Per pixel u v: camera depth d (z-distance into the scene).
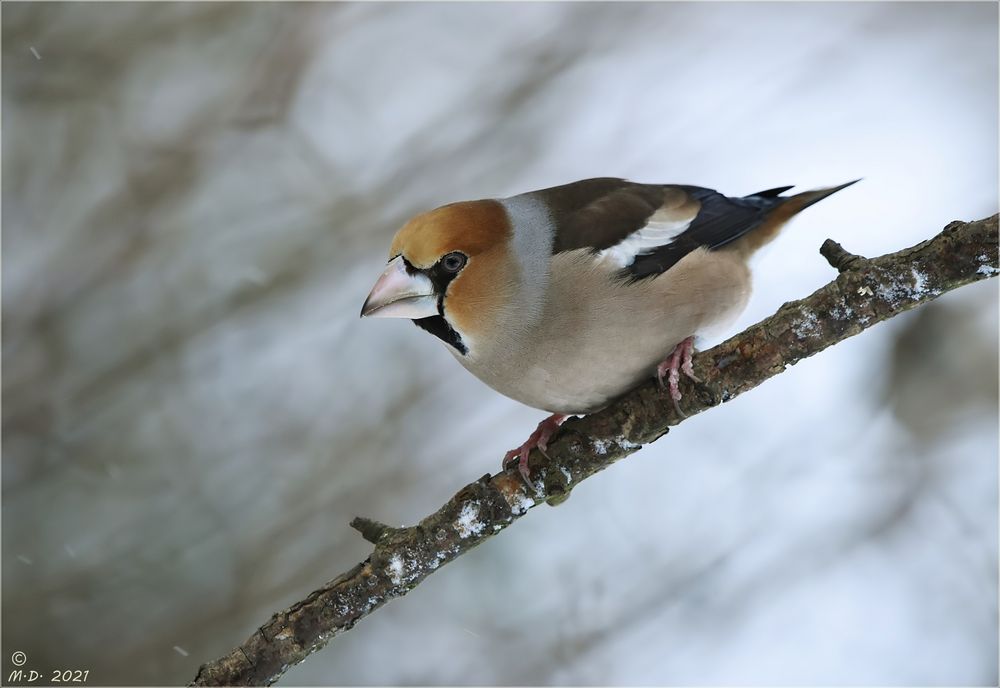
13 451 12.02
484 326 7.13
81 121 12.98
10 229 12.79
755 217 8.31
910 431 10.73
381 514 11.47
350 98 13.29
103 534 11.70
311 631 6.14
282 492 11.79
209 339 12.66
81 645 11.09
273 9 13.16
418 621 10.64
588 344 7.20
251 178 13.16
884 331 11.02
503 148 12.83
